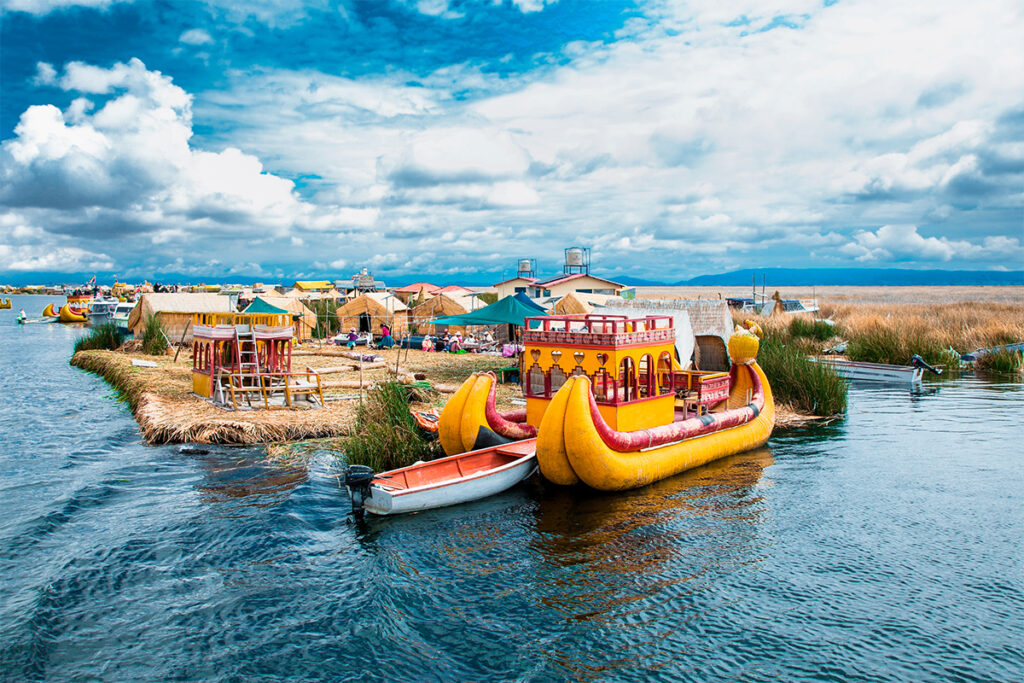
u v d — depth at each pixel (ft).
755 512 35.19
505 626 24.06
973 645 22.53
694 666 21.56
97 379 84.53
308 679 21.02
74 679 20.80
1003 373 86.33
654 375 43.62
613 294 162.20
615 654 22.29
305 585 27.02
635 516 34.55
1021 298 297.33
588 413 36.47
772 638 23.11
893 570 28.22
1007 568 28.30
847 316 144.05
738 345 51.06
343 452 45.47
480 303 130.00
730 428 46.16
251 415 52.90
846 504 36.37
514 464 38.24
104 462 44.21
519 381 71.77
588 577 27.73
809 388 61.98
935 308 154.81
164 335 98.84
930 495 37.76
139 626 23.93
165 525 32.96
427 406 56.85
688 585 26.99
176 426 49.34
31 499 36.78
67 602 25.50
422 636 23.47
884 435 52.54
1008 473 41.83
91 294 261.44
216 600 25.79
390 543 31.04
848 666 21.43
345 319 126.72
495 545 30.89
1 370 94.02
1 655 21.81
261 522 33.24
